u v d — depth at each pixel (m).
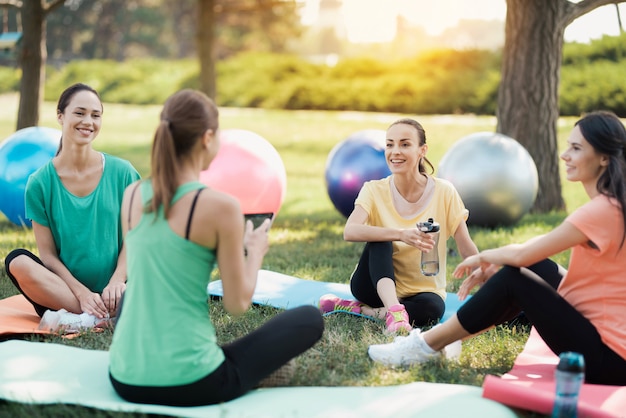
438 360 3.56
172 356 2.86
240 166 6.65
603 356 3.23
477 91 22.80
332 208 10.36
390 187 4.45
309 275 5.92
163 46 43.38
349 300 4.56
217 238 2.88
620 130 3.28
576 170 3.35
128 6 42.41
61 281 4.21
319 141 18.83
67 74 29.16
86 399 3.01
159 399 2.92
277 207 6.96
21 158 7.42
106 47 43.12
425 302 4.31
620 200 3.21
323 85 25.41
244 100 26.25
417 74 24.42
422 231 4.05
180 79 27.98
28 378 3.22
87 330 4.09
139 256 2.89
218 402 2.98
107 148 17.06
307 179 13.47
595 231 3.21
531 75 9.48
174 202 2.87
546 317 3.28
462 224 4.41
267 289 5.07
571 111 19.52
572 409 2.84
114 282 4.28
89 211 4.34
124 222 3.03
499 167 8.03
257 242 3.12
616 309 3.27
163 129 2.85
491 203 8.05
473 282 3.64
